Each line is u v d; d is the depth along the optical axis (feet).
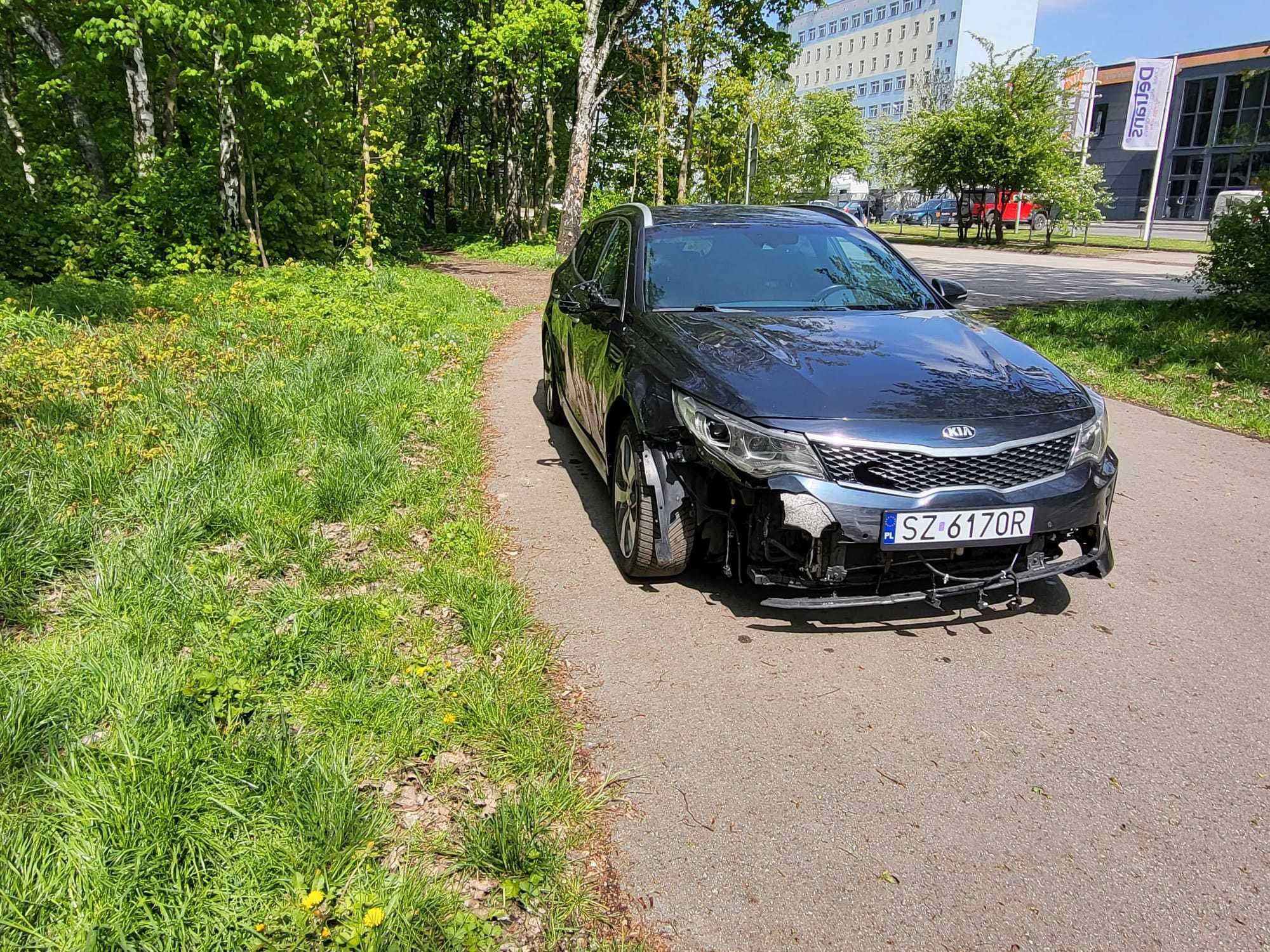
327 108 51.37
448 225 119.34
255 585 12.17
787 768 8.93
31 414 17.76
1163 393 25.21
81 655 9.82
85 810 7.46
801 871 7.57
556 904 7.06
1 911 6.48
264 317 31.78
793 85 96.07
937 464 10.50
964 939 6.91
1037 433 10.84
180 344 25.73
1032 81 99.66
